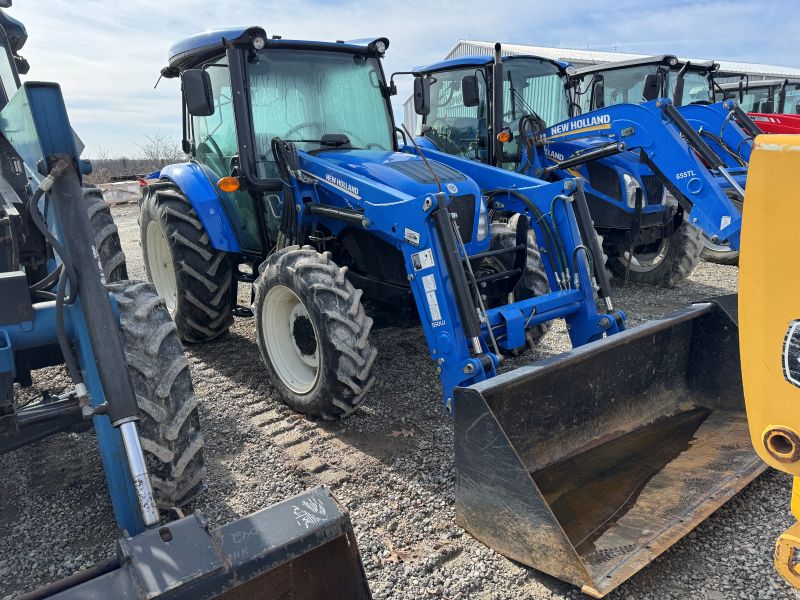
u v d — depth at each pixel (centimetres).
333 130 428
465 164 430
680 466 278
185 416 253
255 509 274
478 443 234
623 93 758
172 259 460
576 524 241
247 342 514
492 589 222
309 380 365
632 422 318
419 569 232
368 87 448
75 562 242
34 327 206
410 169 376
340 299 330
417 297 312
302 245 396
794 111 1154
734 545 243
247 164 385
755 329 143
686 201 480
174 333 263
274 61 403
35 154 179
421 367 448
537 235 374
